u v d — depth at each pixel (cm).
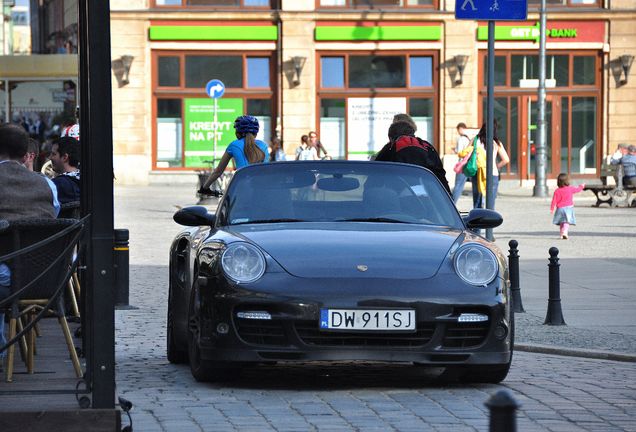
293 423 1630
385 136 10456
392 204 2145
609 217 7038
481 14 3152
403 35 10369
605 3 10469
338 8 10412
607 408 1789
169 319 2203
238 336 1853
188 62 10388
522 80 10450
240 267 1877
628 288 3584
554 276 2820
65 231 1623
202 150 10431
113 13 10238
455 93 10388
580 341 2534
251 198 2144
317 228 2034
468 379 1997
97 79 1522
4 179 2064
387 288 1852
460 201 8575
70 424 1491
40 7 14038
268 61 10450
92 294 1530
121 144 10344
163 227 5956
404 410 1734
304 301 1831
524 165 10494
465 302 1864
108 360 1530
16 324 1997
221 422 1634
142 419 1652
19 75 9194
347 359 1831
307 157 9112
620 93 10475
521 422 1672
